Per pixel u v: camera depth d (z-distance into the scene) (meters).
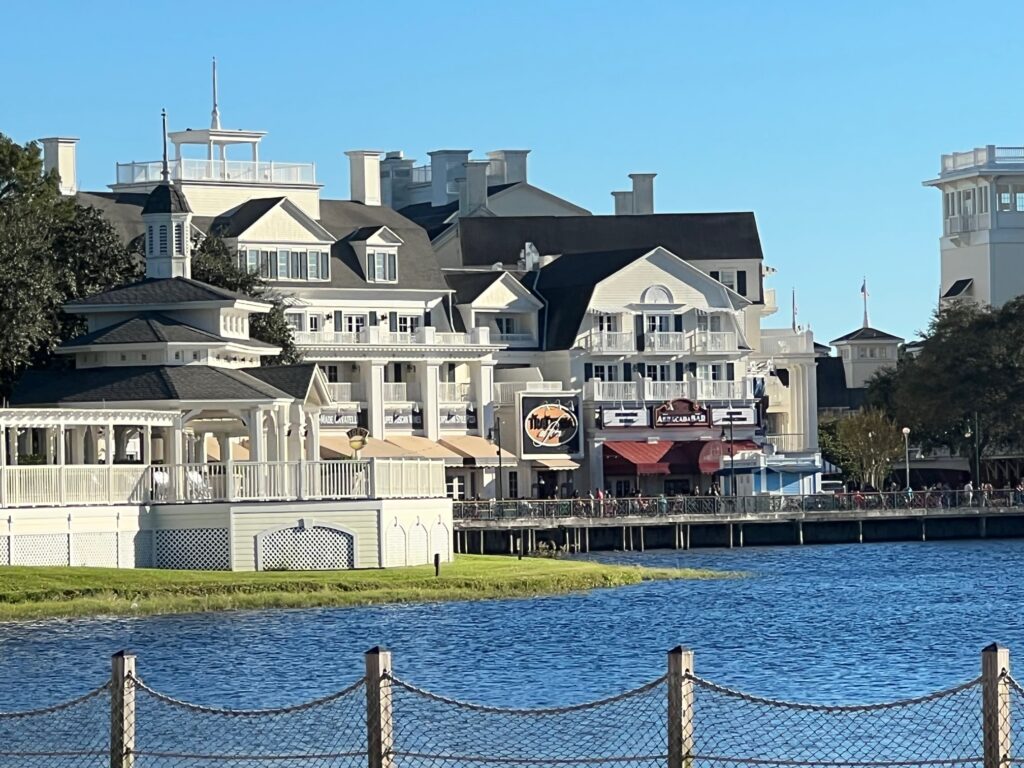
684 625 84.50
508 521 140.12
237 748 53.12
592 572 104.94
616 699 43.28
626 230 183.88
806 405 183.38
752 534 152.62
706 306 174.12
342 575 94.50
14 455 94.31
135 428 108.00
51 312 110.75
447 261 183.00
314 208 168.12
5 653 72.19
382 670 43.44
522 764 50.91
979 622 87.25
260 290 138.50
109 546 93.81
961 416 177.25
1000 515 160.50
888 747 53.88
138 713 58.72
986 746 40.81
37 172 129.12
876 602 96.94
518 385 163.62
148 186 168.00
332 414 155.12
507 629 81.69
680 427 170.50
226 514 95.88
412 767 50.72
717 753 53.09
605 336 170.00
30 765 49.94
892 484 186.75
